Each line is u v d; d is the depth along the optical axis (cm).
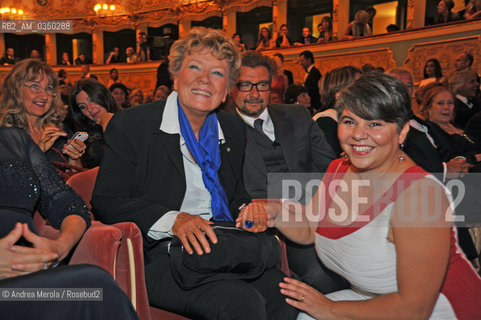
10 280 111
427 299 117
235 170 189
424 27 830
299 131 235
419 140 253
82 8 1499
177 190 169
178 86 170
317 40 1096
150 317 157
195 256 145
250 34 1390
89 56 1612
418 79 846
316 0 1187
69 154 272
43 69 239
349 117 128
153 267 164
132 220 159
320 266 188
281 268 202
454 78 447
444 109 307
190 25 1400
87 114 306
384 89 121
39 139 241
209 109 168
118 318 120
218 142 184
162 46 1330
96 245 149
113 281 125
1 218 140
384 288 132
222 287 146
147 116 169
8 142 156
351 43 944
